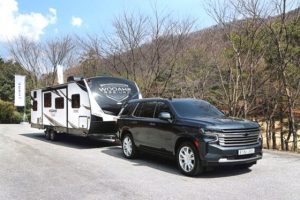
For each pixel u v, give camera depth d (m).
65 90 15.12
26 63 36.50
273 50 16.25
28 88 35.72
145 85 20.88
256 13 15.96
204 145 8.02
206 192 7.04
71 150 13.11
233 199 6.56
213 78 18.70
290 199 6.54
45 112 17.12
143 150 10.26
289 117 16.44
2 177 8.59
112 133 13.81
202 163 8.07
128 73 21.56
